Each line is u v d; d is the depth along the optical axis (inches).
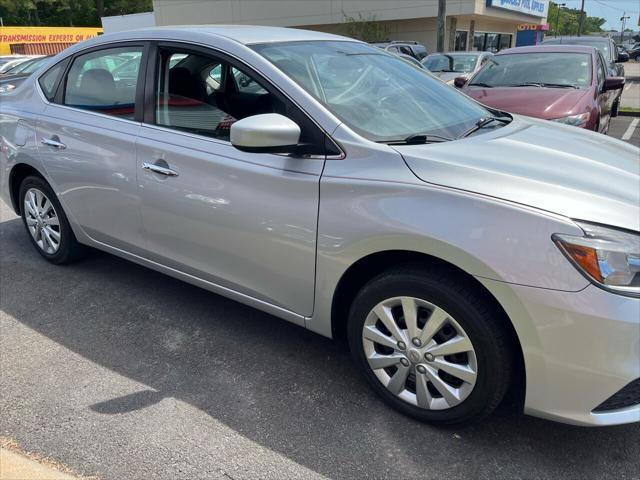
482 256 79.8
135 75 125.4
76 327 129.7
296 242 98.8
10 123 154.5
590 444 91.7
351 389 106.3
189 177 112.1
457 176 85.7
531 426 95.7
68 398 104.1
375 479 85.0
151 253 127.9
